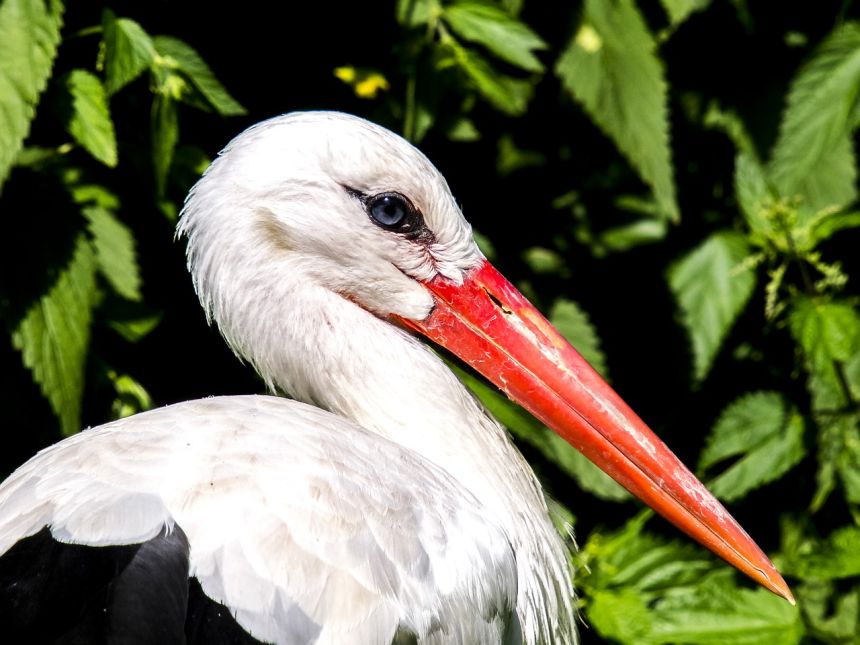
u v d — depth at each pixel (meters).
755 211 7.52
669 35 8.50
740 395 8.27
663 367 8.77
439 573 4.49
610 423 5.53
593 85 7.57
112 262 6.74
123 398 7.04
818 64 7.94
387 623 4.23
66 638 3.82
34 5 6.07
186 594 4.03
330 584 4.19
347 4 7.65
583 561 6.09
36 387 7.11
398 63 7.52
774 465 7.67
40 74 6.02
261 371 5.52
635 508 8.46
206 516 4.23
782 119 8.32
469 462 5.33
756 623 7.30
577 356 5.61
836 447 7.63
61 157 6.80
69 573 4.03
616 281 8.79
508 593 4.83
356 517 4.39
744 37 8.59
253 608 4.04
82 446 4.62
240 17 7.54
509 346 5.59
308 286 5.41
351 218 5.37
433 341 5.64
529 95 8.25
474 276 5.62
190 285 7.70
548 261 8.51
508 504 5.32
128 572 4.02
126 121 7.04
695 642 7.23
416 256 5.50
